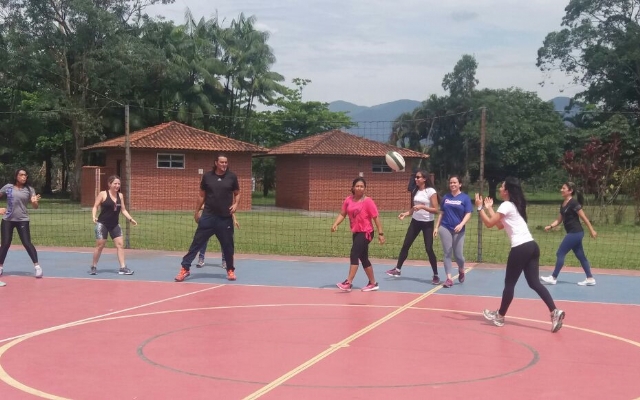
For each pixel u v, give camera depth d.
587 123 60.94
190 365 6.86
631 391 6.21
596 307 10.64
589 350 7.79
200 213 13.23
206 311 9.84
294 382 6.29
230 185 12.84
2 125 49.38
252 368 6.77
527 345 7.98
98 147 41.47
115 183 13.45
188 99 56.12
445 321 9.31
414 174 13.29
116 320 9.12
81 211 35.28
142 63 47.19
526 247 8.84
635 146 51.53
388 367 6.88
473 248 20.00
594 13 58.22
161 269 14.30
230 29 60.66
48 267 14.40
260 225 28.30
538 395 6.03
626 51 56.19
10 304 10.25
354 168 42.88
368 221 11.71
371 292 11.73
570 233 12.89
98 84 47.16
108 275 13.39
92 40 46.50
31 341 7.89
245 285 12.36
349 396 5.88
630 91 59.38
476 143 58.19
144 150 39.34
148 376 6.46
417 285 12.59
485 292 11.87
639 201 30.48
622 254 19.25
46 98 45.84
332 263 15.62
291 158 44.06
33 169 66.31
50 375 6.48
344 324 9.01
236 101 61.81
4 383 6.21
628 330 8.94
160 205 39.88
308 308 10.16
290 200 44.28
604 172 31.02
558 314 8.66
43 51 46.00
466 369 6.85
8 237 13.02
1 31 45.28
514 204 9.00
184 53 56.44
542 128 60.88
